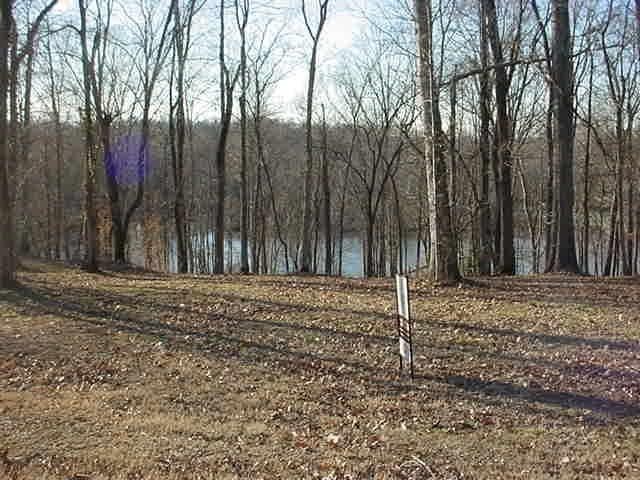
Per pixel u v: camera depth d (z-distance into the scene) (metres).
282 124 41.75
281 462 5.14
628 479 4.88
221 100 23.00
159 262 29.97
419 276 16.64
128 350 8.61
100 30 21.77
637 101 26.89
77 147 37.09
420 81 13.00
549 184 25.09
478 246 24.09
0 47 11.86
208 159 45.38
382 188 29.55
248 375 7.65
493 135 21.42
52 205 38.28
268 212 42.09
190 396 6.88
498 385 7.23
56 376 7.54
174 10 23.53
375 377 7.56
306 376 7.65
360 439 5.71
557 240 16.59
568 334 9.15
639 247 32.22
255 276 18.14
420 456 5.34
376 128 31.78
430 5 12.71
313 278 16.95
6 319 10.08
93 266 18.06
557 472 5.02
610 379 7.29
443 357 8.26
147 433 5.70
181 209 25.11
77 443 5.43
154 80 23.98
